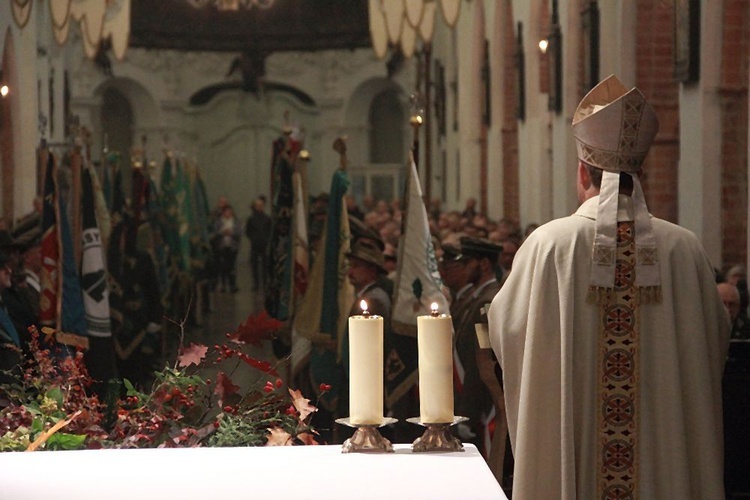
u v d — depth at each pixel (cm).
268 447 336
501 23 1548
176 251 2009
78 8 1984
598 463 410
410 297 830
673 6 938
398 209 2247
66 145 1845
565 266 412
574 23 1227
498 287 805
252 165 3156
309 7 3000
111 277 1407
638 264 411
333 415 955
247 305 2333
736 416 723
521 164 1473
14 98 1588
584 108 435
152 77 2961
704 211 871
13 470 307
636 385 410
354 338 327
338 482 291
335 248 978
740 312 795
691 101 910
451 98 1834
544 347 414
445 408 327
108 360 1027
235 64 3031
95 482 292
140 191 1688
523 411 414
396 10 2058
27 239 991
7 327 738
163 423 380
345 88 2983
